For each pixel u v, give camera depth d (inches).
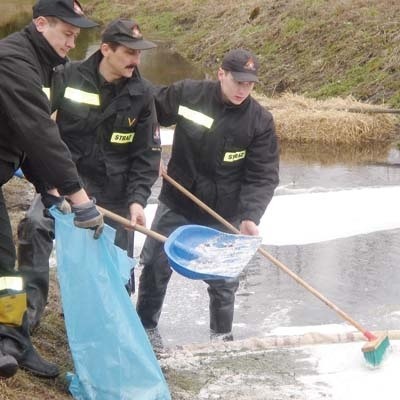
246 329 282.8
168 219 263.9
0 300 186.9
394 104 589.9
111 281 189.5
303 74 698.8
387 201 417.7
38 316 222.1
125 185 239.1
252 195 255.6
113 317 187.5
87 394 186.9
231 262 220.7
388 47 659.4
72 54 936.3
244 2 991.0
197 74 813.2
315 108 586.6
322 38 729.6
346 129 556.1
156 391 187.5
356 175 474.9
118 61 222.5
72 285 188.7
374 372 230.4
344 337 252.5
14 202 377.7
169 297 307.3
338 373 230.8
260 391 217.6
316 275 327.3
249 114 251.9
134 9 1268.5
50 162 175.6
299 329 282.2
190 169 257.0
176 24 1111.0
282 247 354.9
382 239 365.7
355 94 627.5
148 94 233.1
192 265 218.7
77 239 189.6
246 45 831.1
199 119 251.3
